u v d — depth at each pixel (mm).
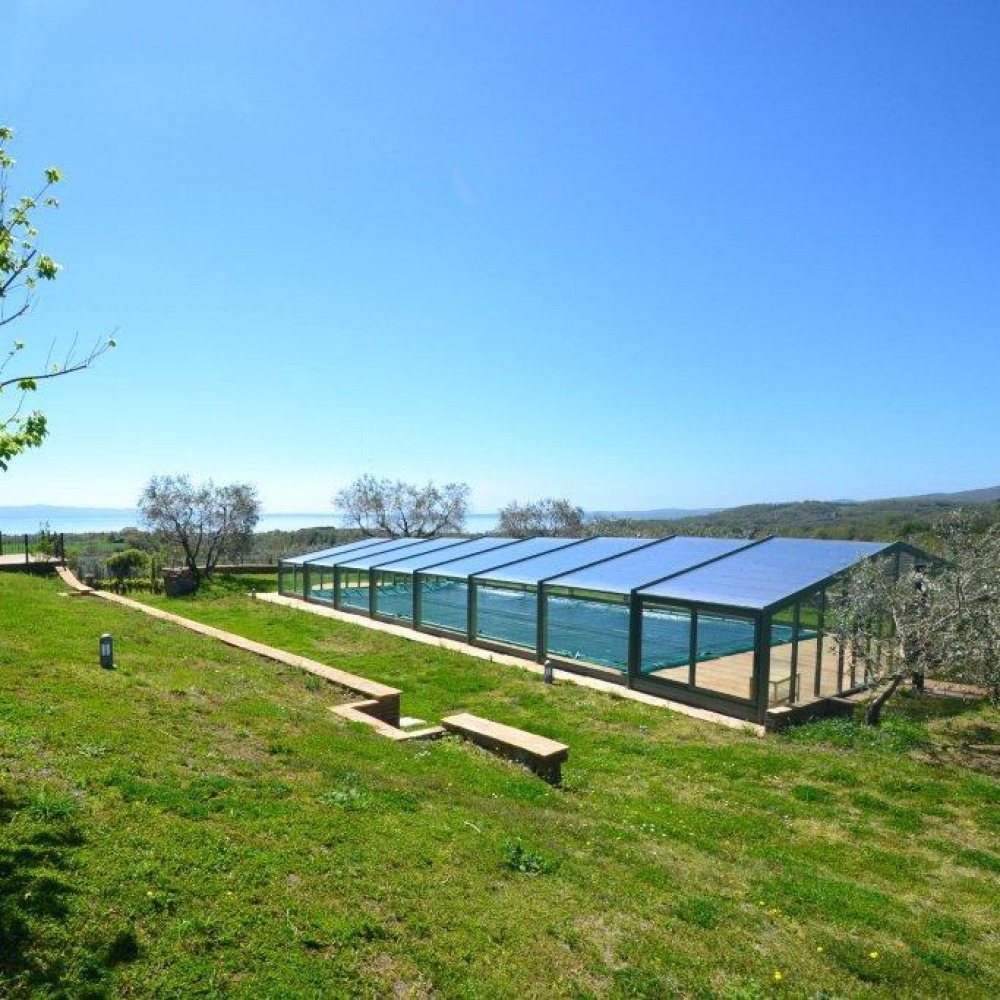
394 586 25266
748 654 16922
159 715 8516
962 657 13125
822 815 9789
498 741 10641
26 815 5172
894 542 17609
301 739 8906
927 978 5559
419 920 4980
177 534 37219
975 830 9500
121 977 3877
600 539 25344
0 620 13320
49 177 6309
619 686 17125
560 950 5031
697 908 6113
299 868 5297
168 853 5066
